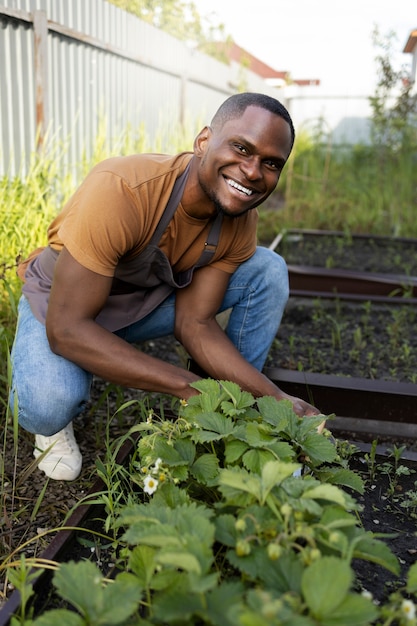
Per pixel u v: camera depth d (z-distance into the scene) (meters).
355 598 1.17
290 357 3.62
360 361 3.67
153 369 1.99
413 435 2.78
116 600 1.24
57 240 2.23
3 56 4.68
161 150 6.83
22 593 1.42
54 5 5.38
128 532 1.39
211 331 2.35
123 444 2.29
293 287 5.10
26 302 2.30
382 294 4.98
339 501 1.40
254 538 1.37
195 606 1.21
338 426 2.82
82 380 2.11
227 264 2.36
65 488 2.21
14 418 2.06
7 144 4.81
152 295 2.37
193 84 9.68
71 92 5.78
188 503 1.65
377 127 9.34
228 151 1.89
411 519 2.05
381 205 8.89
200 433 1.72
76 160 5.96
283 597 1.17
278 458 1.61
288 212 8.72
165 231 2.13
